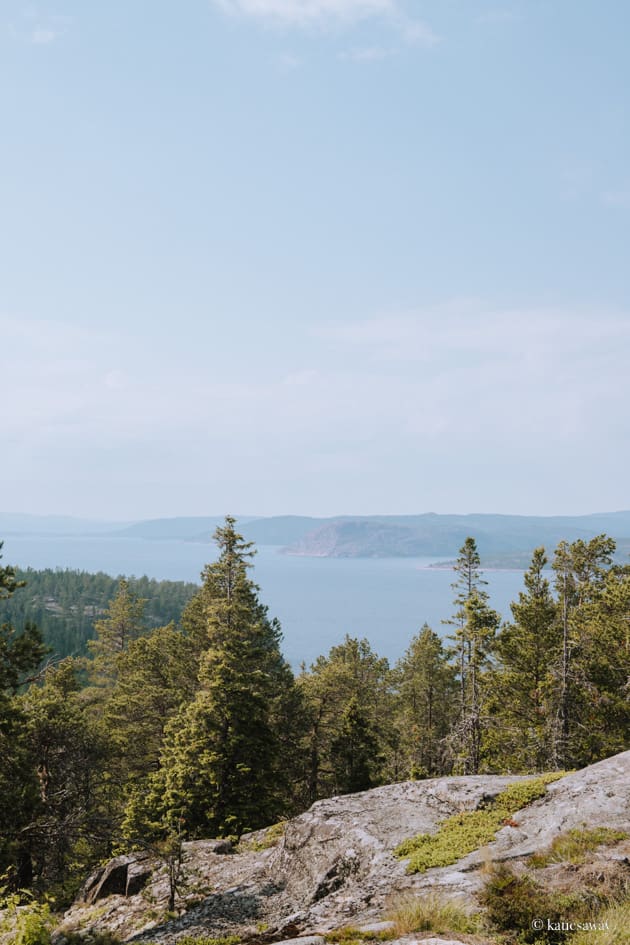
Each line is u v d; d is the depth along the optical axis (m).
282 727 37.75
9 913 13.29
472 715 36.91
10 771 22.11
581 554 39.78
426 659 55.81
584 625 37.66
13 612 145.75
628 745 33.94
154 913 16.78
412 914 10.31
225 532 38.72
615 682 35.25
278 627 46.00
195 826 26.09
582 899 9.95
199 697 28.34
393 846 15.57
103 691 50.00
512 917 9.54
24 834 22.50
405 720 56.19
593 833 12.84
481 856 13.14
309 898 14.75
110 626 63.00
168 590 198.50
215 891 17.14
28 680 19.92
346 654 59.25
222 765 27.27
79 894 21.31
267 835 21.58
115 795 34.72
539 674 36.91
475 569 38.59
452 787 18.69
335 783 39.41
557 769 33.22
